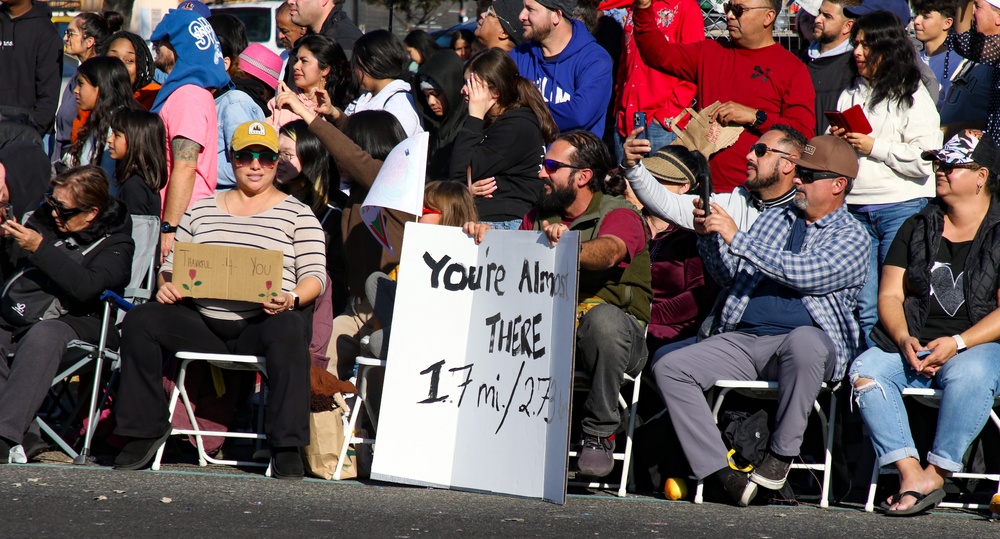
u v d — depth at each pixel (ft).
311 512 53.06
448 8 182.50
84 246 71.51
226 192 69.72
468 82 77.87
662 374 63.16
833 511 61.16
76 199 70.59
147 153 80.07
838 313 64.23
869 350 64.08
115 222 72.49
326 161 81.92
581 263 62.59
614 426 62.49
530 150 77.61
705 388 63.46
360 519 51.67
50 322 68.13
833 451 66.39
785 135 69.62
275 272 64.49
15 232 67.56
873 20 77.56
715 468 61.77
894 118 77.20
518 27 97.50
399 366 63.46
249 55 102.63
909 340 62.59
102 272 70.03
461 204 69.82
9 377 67.15
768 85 83.66
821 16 87.45
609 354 61.41
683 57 86.28
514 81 78.18
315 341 72.28
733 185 82.17
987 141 64.54
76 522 48.44
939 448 60.90
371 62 89.51
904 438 61.62
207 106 83.20
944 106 87.30
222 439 71.41
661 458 66.64
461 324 63.46
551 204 67.15
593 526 52.26
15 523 47.70
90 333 69.67
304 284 67.00
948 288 64.23
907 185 76.59
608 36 99.35
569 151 66.23
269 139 68.13
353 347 75.51
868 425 62.23
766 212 68.85
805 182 65.77
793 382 61.21
